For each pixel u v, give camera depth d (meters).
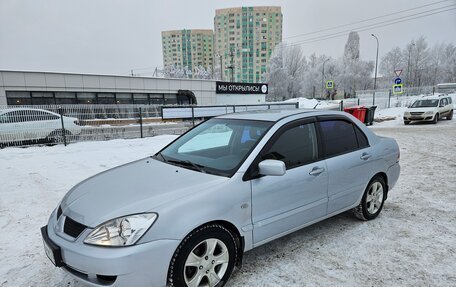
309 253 3.20
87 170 7.12
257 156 2.83
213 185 2.56
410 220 4.01
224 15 95.69
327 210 3.39
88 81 21.45
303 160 3.17
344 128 3.72
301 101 38.88
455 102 31.12
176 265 2.28
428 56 70.31
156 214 2.23
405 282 2.69
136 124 13.77
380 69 77.44
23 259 3.15
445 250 3.22
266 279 2.75
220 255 2.55
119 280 2.08
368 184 3.88
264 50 94.62
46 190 5.52
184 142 3.73
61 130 11.04
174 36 104.50
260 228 2.79
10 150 9.55
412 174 6.43
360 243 3.40
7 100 18.64
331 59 76.75
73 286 2.69
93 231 2.19
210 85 28.38
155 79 24.75
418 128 15.91
